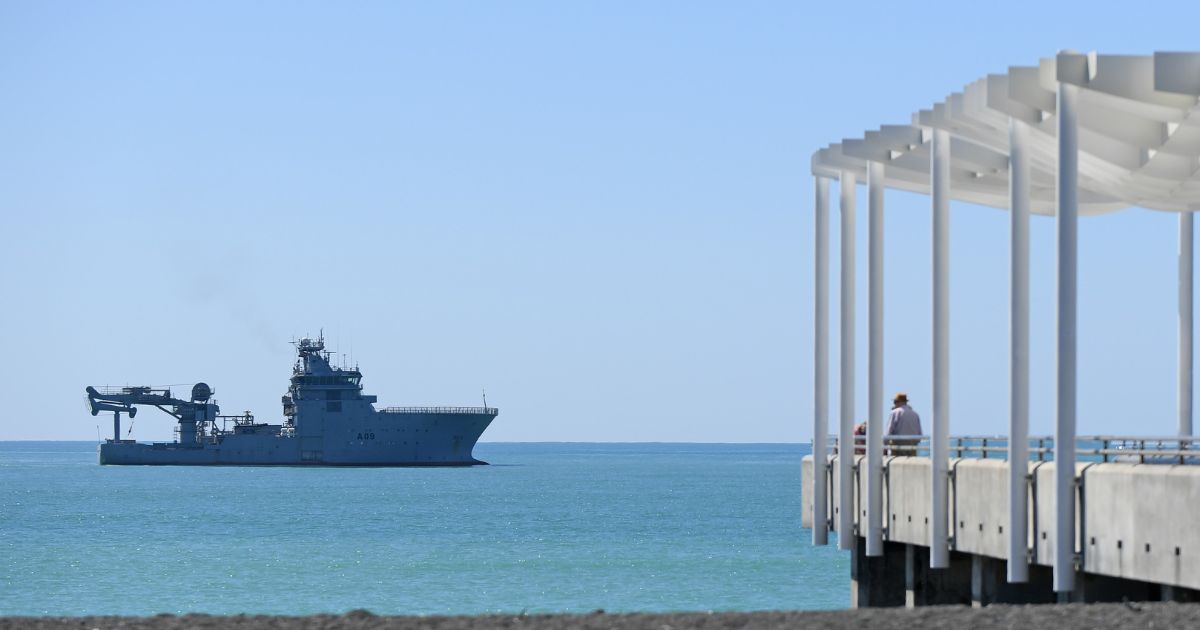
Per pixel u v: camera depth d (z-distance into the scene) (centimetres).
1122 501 2509
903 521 3406
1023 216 2795
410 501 16500
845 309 3738
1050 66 2662
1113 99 2611
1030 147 3092
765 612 1966
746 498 17425
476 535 10900
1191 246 3897
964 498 3073
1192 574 2298
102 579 7462
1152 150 2889
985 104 2747
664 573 7712
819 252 3909
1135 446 2938
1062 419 2584
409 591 6906
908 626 1797
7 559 8694
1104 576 2648
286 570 7969
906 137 3384
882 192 3494
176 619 1930
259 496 17625
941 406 3119
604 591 6838
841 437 3744
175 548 9625
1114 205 3953
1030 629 1755
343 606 6269
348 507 15175
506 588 7019
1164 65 2380
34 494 18175
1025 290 2795
